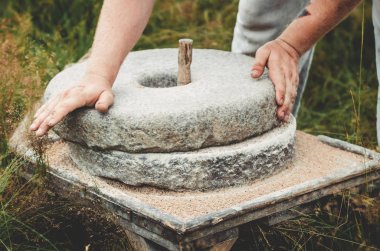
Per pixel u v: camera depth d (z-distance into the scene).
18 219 2.15
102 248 2.16
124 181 2.09
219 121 2.04
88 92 2.04
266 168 2.14
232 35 3.54
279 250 2.26
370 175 2.27
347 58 3.66
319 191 2.14
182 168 2.04
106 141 2.05
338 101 3.45
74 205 2.17
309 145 2.46
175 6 3.83
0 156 2.30
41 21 3.69
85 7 3.75
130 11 2.16
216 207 1.99
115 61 2.12
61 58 3.13
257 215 1.99
